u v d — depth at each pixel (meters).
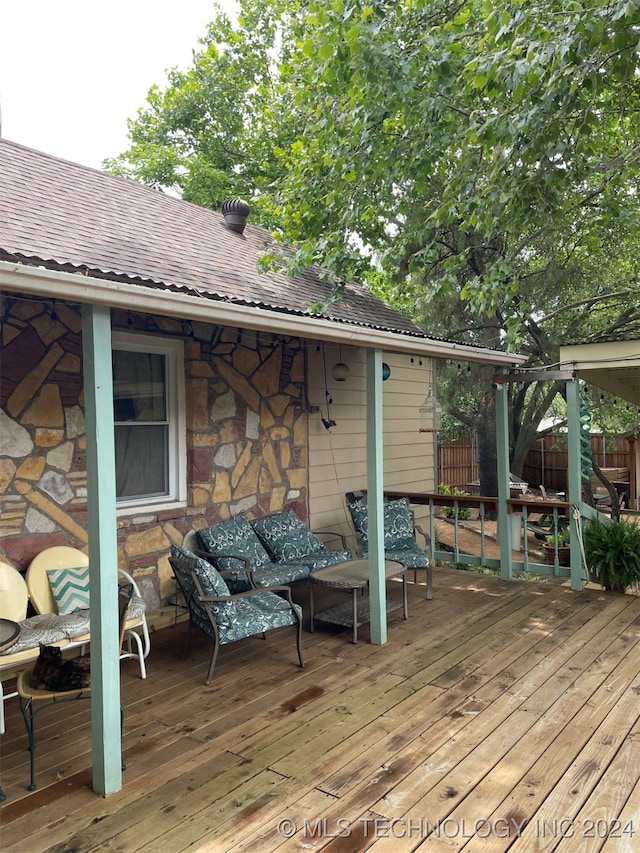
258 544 5.11
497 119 4.44
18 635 2.73
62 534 4.06
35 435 3.93
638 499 13.39
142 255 4.32
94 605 2.61
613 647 4.20
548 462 14.73
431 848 2.15
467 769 2.67
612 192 6.54
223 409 5.28
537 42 3.81
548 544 7.99
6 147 5.29
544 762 2.72
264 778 2.63
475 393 10.23
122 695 3.52
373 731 3.04
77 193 5.09
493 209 5.21
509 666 3.88
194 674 3.83
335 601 5.44
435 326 9.66
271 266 5.78
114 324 4.36
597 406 10.70
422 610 5.16
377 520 4.34
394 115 5.61
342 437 6.71
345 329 3.88
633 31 3.79
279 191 8.14
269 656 4.13
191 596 3.87
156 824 2.32
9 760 2.84
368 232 7.12
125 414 4.60
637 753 2.79
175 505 4.85
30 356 3.91
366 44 4.78
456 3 5.58
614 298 9.62
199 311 2.97
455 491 12.98
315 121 7.25
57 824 2.33
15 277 2.19
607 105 5.54
